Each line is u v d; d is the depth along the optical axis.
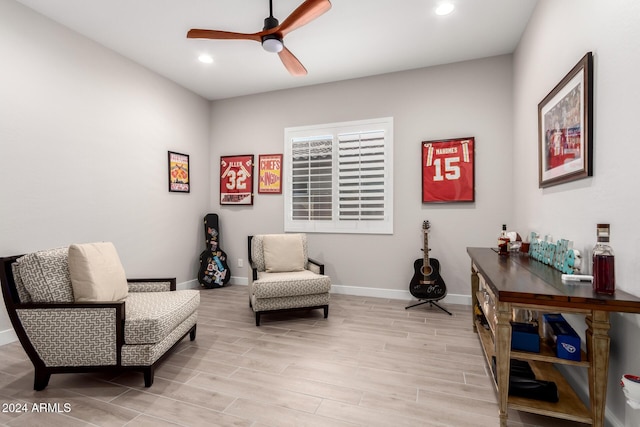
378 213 4.02
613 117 1.49
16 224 2.58
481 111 3.58
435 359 2.33
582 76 1.74
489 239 3.57
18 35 2.59
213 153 4.87
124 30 3.03
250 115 4.68
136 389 1.94
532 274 1.75
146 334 1.97
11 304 1.91
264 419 1.65
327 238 4.25
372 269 4.05
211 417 1.67
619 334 1.43
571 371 1.86
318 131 4.30
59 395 1.87
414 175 3.85
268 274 3.41
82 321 1.93
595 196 1.65
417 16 2.80
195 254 4.61
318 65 3.75
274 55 3.52
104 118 3.31
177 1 2.61
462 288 3.68
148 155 3.84
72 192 3.00
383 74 3.98
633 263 1.34
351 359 2.33
